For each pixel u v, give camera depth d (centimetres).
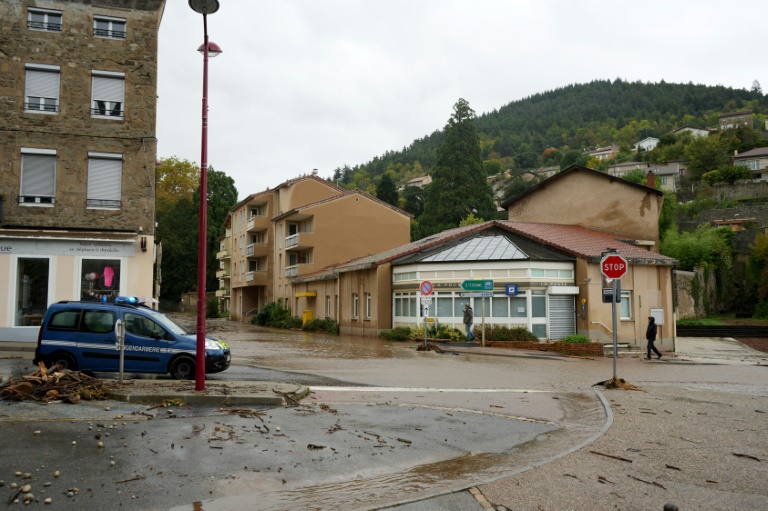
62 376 1079
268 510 557
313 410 1035
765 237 4994
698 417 1009
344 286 3762
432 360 2050
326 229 4878
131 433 815
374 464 718
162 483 621
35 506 546
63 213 2175
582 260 2816
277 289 5525
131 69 2267
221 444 778
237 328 4597
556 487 616
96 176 2225
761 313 4819
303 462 716
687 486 626
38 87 2180
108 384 1146
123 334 1191
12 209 2127
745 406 1130
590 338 2766
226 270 7531
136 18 2284
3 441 750
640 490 610
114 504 559
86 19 2228
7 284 2078
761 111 17250
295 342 2891
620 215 3616
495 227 3388
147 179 2261
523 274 2792
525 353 2405
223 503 572
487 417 1018
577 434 899
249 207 6269
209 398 1061
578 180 3753
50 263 2127
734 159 9738
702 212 7025
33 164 2162
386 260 3234
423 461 738
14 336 2069
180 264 7750
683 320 4541
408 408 1084
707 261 5122
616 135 18625
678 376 1723
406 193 9512
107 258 2188
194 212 8006
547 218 3847
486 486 619
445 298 2967
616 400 1202
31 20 2186
